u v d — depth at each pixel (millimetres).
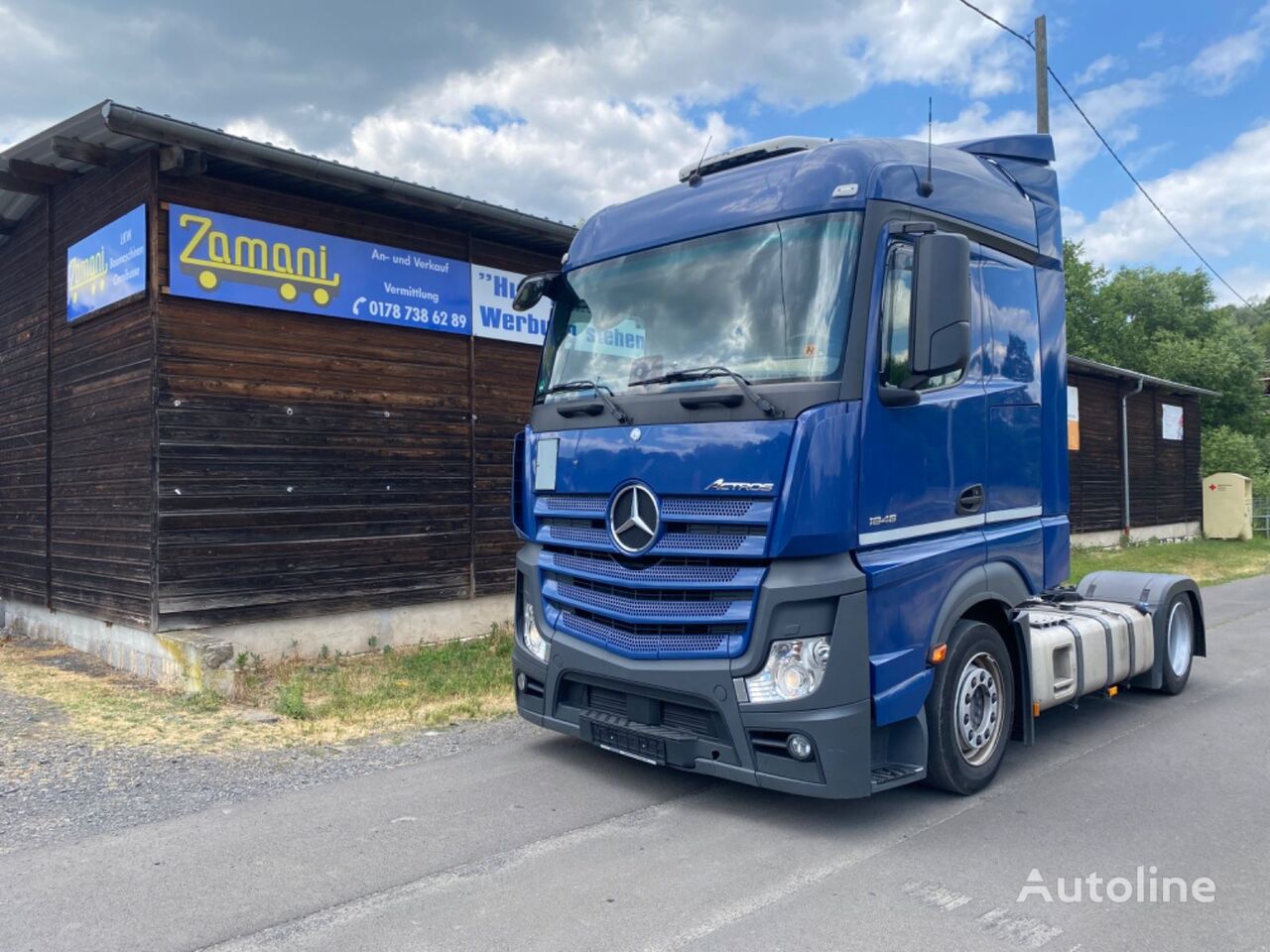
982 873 4184
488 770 5605
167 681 7617
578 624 5168
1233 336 36656
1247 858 4387
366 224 9078
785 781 4344
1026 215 5984
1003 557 5461
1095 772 5746
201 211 7945
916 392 4695
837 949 3480
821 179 4711
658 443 4730
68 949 3443
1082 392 21672
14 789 5203
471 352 10008
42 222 9750
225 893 3908
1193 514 27625
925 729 4777
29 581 10086
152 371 7719
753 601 4406
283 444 8453
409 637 9375
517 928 3619
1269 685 8289
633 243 5441
